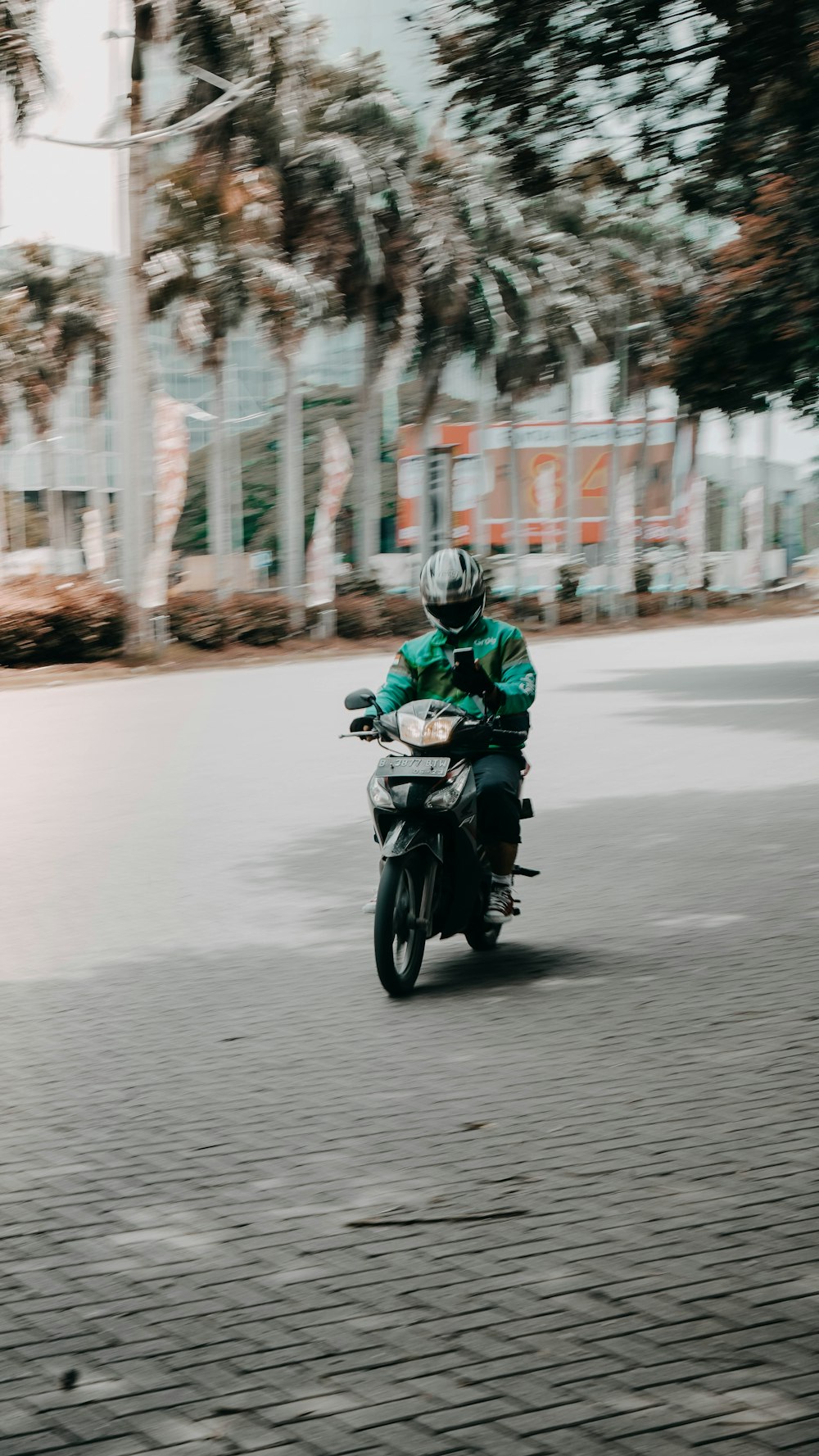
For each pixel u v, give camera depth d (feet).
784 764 48.29
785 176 45.73
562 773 47.11
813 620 164.76
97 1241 13.91
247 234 122.93
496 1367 11.37
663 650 114.83
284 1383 11.21
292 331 132.26
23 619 106.73
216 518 139.13
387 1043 20.10
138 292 112.06
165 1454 10.30
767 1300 12.39
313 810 41.22
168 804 42.91
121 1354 11.71
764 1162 15.53
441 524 164.66
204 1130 16.83
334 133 131.64
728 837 35.55
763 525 191.83
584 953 25.09
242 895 30.37
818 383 76.89
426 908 22.88
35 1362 11.63
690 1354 11.51
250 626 123.65
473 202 142.72
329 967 24.50
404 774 22.98
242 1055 19.65
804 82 34.35
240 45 111.45
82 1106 17.75
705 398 78.28
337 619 134.31
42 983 23.73
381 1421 10.66
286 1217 14.35
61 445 295.48
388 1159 15.81
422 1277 12.96
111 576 170.50
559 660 104.12
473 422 197.36
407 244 137.18
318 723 64.90
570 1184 15.01
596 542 202.08
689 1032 20.29
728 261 72.23
